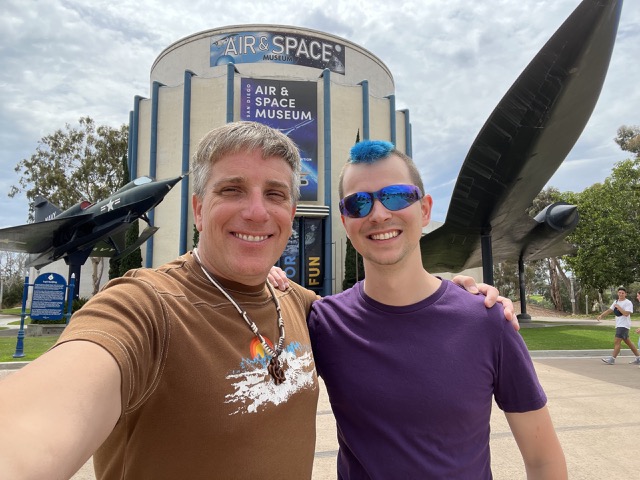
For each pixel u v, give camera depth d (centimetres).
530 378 162
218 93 2525
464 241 1633
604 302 4234
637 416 505
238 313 140
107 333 102
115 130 3425
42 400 83
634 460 373
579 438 428
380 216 168
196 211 162
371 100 2769
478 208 1303
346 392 161
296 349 153
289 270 2477
